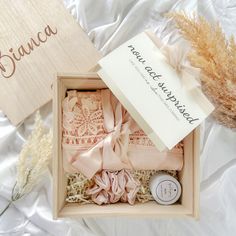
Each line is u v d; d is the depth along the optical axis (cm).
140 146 55
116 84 50
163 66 50
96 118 56
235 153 64
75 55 64
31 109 63
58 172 50
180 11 61
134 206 54
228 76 55
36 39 64
